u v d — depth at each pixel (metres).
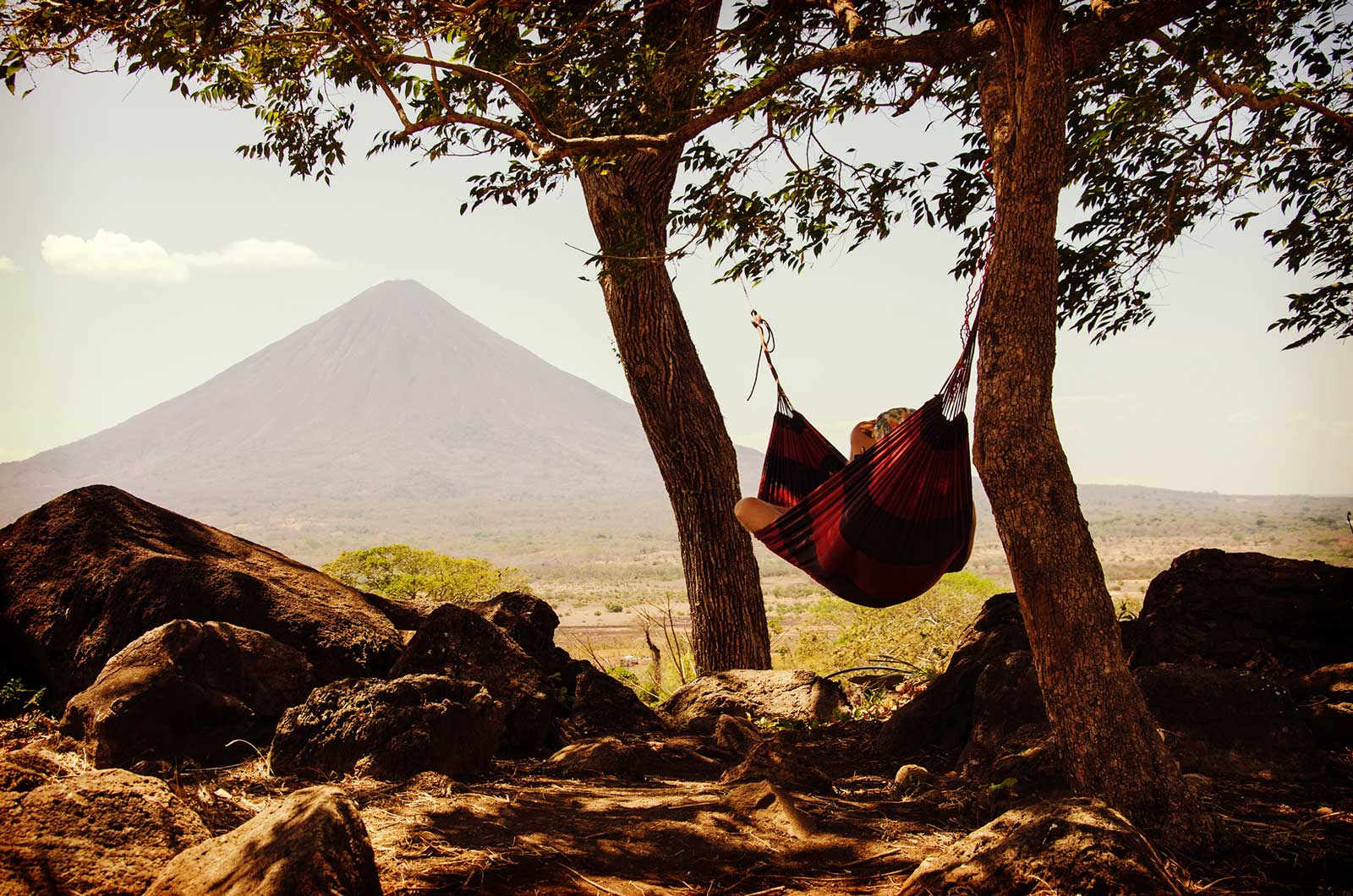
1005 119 4.31
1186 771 4.73
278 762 4.79
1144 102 6.78
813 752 6.38
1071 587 3.86
